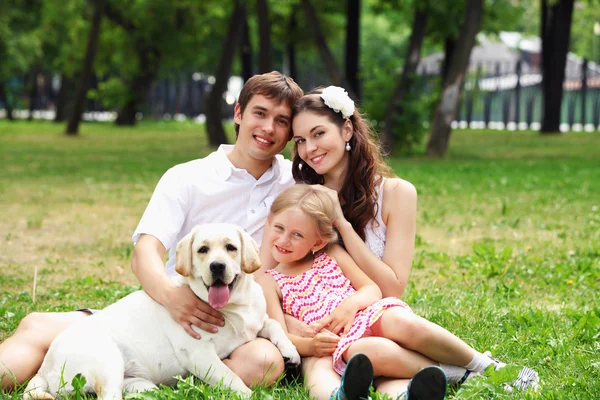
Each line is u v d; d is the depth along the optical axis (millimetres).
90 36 30594
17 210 10984
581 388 3803
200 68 50938
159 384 3707
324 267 4113
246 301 3758
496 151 22438
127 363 3635
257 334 3918
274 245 4102
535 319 5156
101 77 53938
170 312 3730
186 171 4426
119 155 21281
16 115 56531
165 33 38000
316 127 4312
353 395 3348
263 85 4391
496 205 11297
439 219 10141
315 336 3818
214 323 3701
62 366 3541
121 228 9594
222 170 4461
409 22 27484
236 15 22906
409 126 20578
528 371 3752
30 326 3906
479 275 6926
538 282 6637
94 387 3486
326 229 4059
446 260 7582
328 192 4207
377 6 25844
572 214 10477
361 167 4383
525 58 52031
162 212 4266
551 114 30969
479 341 4668
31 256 7902
